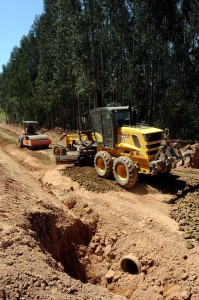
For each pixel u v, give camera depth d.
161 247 8.91
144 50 26.27
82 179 13.92
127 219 10.52
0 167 13.44
